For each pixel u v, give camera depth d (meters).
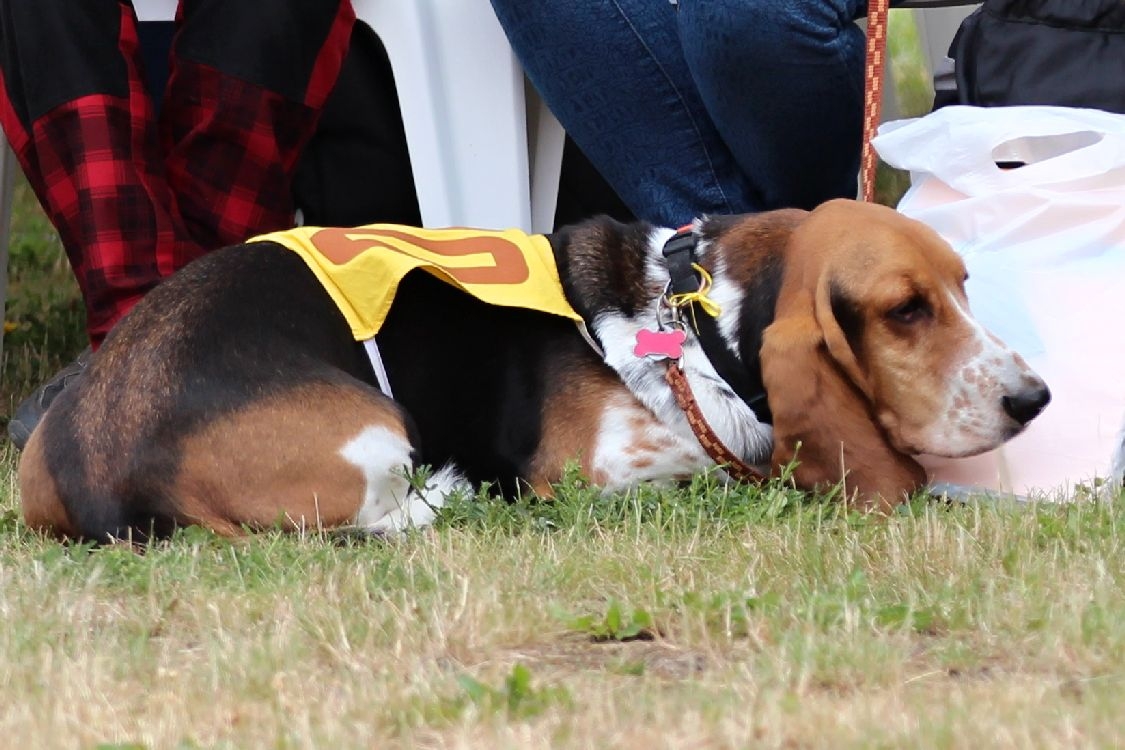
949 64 10.11
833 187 10.76
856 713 5.37
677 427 8.44
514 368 8.58
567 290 8.67
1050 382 8.52
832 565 7.18
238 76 10.45
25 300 14.58
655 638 6.41
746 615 6.41
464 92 11.24
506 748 5.16
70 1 10.15
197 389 7.80
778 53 9.75
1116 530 7.37
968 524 7.74
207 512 7.78
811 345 8.06
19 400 11.91
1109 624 6.11
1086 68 9.36
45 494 7.90
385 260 8.35
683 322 8.50
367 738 5.36
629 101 10.59
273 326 8.07
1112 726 5.16
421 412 8.49
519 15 10.61
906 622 6.32
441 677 5.91
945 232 8.88
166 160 10.66
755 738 5.21
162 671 6.03
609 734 5.30
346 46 10.81
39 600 6.86
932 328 7.98
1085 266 8.59
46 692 5.78
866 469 8.09
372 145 11.77
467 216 11.33
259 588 6.95
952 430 7.95
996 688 5.61
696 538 7.56
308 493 7.86
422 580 7.04
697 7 9.86
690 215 10.74
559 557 7.37
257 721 5.56
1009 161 9.24
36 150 10.35
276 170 10.70
